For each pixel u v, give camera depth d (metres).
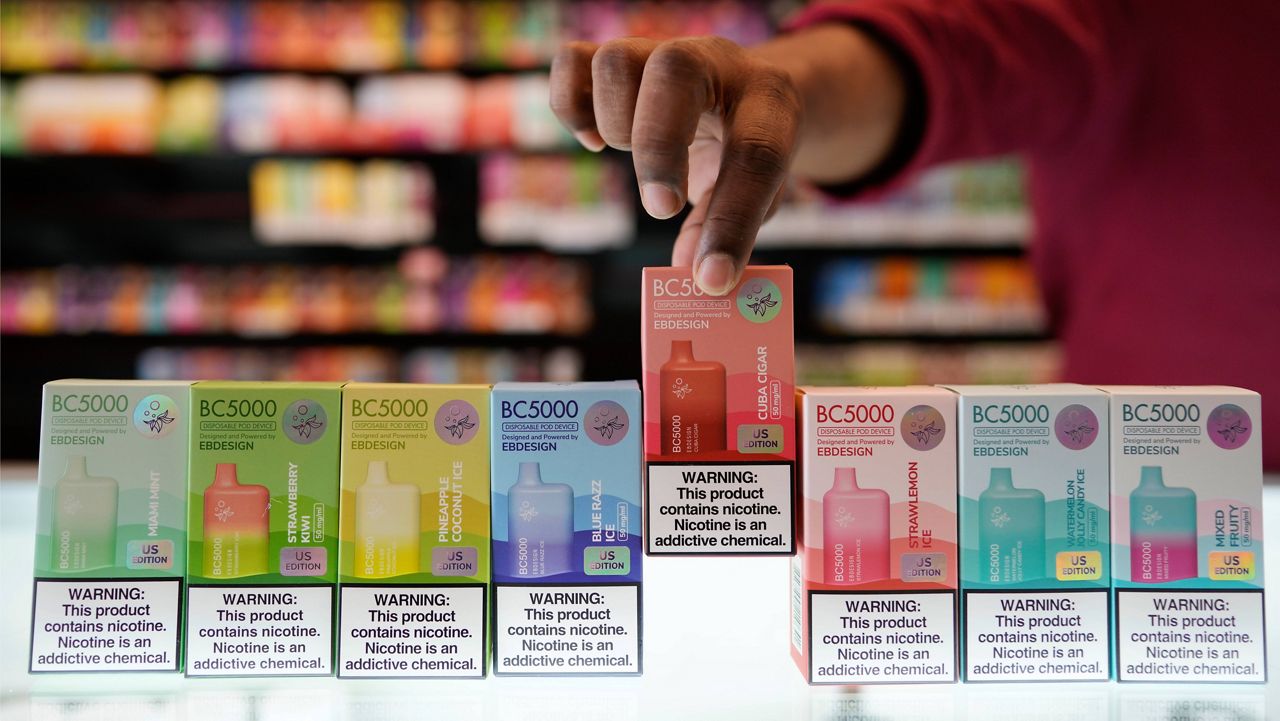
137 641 0.81
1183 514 0.81
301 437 0.81
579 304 3.38
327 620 0.81
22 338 3.39
